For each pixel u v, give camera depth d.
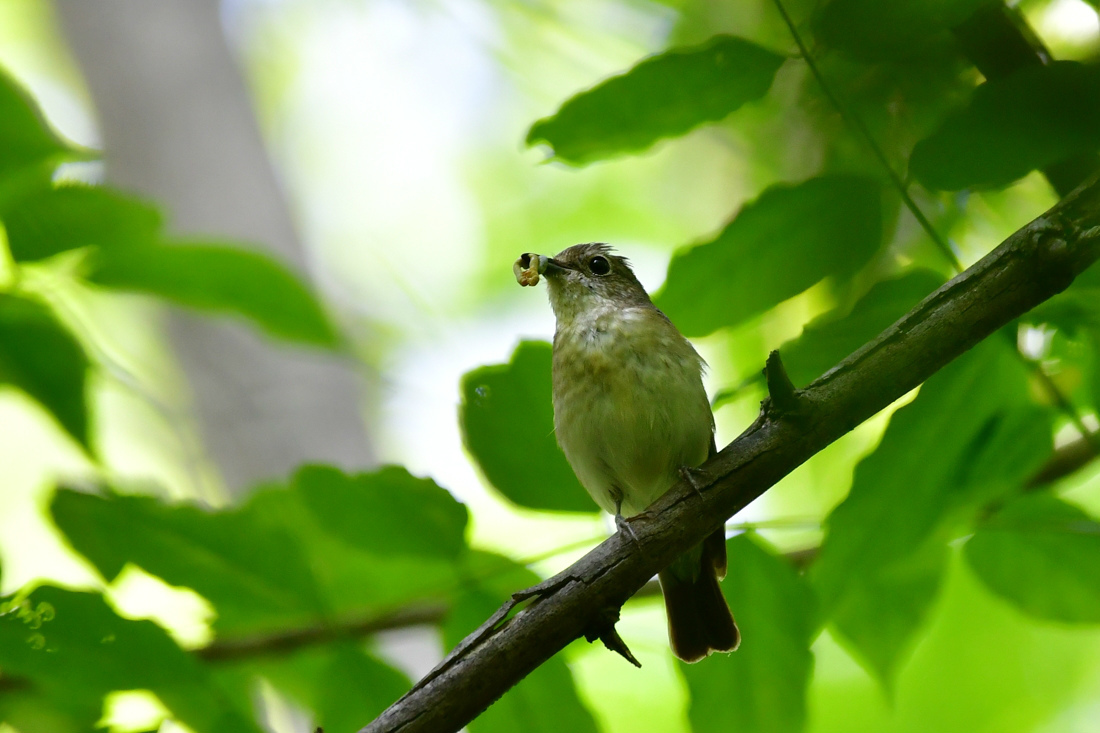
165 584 6.48
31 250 6.38
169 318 13.44
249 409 13.16
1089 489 10.99
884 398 5.41
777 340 12.29
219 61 15.41
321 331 6.98
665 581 7.94
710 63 5.40
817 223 5.74
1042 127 5.02
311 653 7.21
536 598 5.34
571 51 11.89
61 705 6.46
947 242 6.51
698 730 6.40
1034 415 5.87
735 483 5.46
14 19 18.16
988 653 10.45
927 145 5.12
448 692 5.14
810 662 6.40
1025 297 5.26
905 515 6.04
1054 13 6.00
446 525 6.46
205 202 14.39
